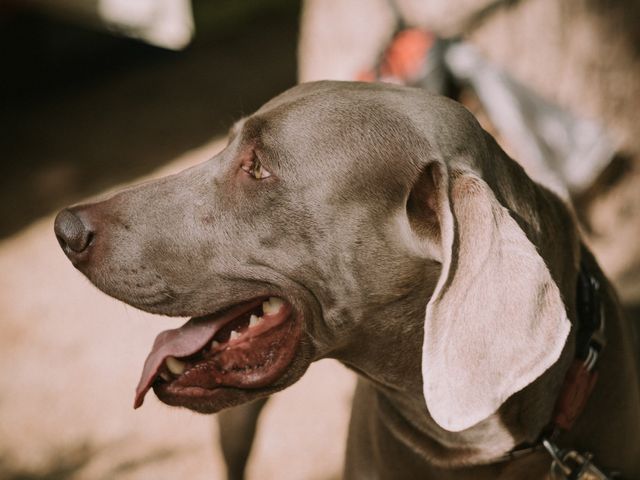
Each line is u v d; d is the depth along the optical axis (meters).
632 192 1.21
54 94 2.21
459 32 1.19
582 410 0.69
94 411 1.21
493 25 1.20
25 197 1.78
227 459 0.97
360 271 0.65
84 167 1.86
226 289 0.67
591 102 1.22
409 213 0.64
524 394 0.66
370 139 0.65
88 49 2.31
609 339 0.72
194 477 1.09
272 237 0.66
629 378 0.73
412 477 0.73
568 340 0.67
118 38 2.34
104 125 2.03
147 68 2.29
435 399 0.56
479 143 0.66
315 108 0.65
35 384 1.27
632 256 1.19
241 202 0.66
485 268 0.57
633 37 1.21
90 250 0.67
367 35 1.21
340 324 0.67
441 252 0.63
